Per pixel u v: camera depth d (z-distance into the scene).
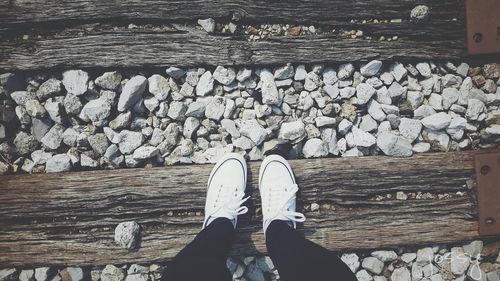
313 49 1.88
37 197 1.83
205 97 1.89
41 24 1.84
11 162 1.87
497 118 1.92
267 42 1.87
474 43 1.91
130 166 1.87
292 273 1.58
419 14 1.87
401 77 1.92
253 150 1.91
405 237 1.88
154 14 1.85
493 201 1.90
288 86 1.90
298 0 1.87
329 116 1.90
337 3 1.88
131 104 1.86
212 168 1.87
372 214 1.88
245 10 1.86
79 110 1.85
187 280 1.58
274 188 1.82
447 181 1.90
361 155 1.90
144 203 1.84
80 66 1.84
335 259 1.64
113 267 1.85
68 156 1.86
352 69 1.89
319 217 1.87
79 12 1.83
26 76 1.86
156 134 1.87
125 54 1.84
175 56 1.85
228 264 1.89
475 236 1.90
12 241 1.83
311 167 1.87
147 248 1.84
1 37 1.84
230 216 1.81
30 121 1.87
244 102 1.90
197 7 1.85
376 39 1.91
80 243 1.84
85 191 1.83
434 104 1.92
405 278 1.90
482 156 1.89
